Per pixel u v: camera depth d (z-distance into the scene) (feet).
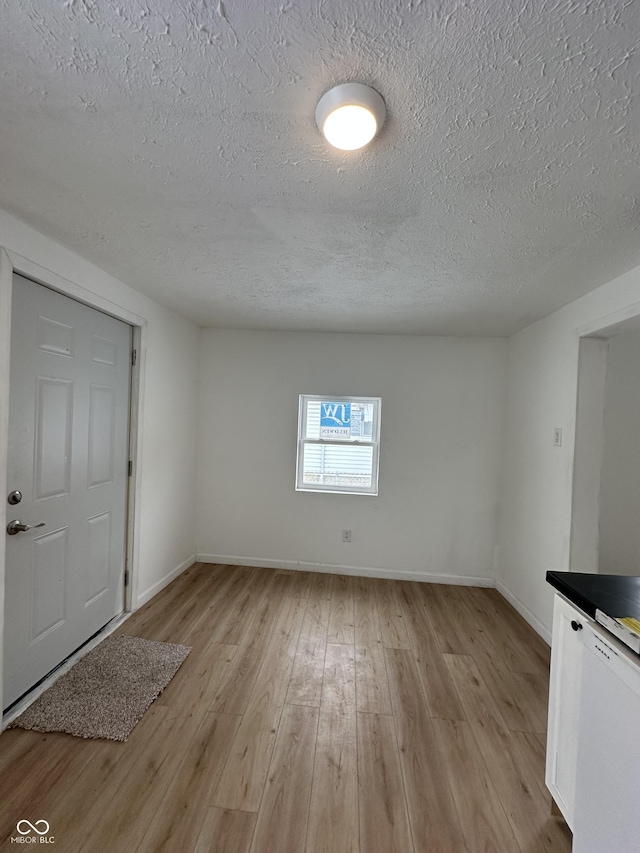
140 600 9.46
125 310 8.26
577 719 4.29
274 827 4.47
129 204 4.94
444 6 2.41
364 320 10.45
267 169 4.11
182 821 4.49
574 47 2.63
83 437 7.47
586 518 7.84
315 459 12.35
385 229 5.34
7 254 5.34
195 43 2.72
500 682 7.20
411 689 6.93
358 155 3.80
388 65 2.83
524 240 5.50
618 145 3.52
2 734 5.59
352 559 12.15
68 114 3.41
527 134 3.42
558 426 8.47
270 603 10.00
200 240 5.94
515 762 5.47
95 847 4.18
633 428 10.64
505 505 11.23
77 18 2.56
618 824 3.43
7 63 2.92
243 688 6.77
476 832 4.51
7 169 4.26
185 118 3.42
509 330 10.75
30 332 6.09
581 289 7.36
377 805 4.77
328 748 5.58
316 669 7.39
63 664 7.11
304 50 2.74
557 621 4.79
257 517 12.34
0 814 4.50
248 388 12.29
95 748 5.42
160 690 6.58
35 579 6.41
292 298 8.82
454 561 11.84
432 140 3.54
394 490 11.98
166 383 10.30
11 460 5.84
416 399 11.89
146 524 9.59
